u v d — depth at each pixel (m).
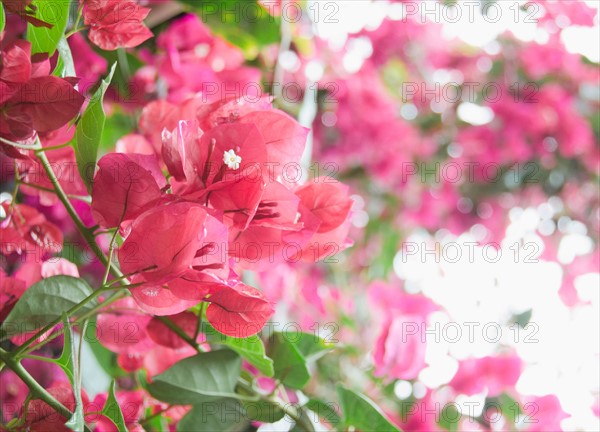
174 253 0.47
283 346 0.58
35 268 0.57
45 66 0.50
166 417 0.61
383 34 1.41
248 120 0.52
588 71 1.56
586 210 1.61
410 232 1.57
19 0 0.50
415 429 0.83
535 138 1.56
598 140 1.57
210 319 0.49
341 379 0.91
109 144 0.73
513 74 1.56
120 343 0.58
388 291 0.97
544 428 0.91
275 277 0.94
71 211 0.52
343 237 0.53
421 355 0.71
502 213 1.60
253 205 0.49
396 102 1.49
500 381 0.88
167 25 0.76
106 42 0.54
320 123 1.37
